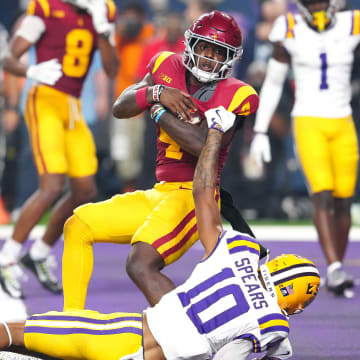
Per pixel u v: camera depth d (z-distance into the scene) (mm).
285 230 39250
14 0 45688
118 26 40875
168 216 15469
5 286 23047
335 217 25203
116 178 43156
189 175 15953
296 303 14336
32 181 43875
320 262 29656
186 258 30984
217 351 13703
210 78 15633
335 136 24500
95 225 16047
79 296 16344
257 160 24703
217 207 14281
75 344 14250
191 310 13617
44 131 23359
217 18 15500
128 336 14023
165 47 38188
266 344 13375
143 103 15852
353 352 17141
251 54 39719
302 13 24359
